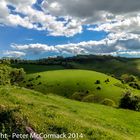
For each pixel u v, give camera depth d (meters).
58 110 37.31
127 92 94.94
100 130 29.61
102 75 198.88
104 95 168.75
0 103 27.44
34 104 32.66
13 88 54.59
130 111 68.38
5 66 72.00
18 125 22.25
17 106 27.06
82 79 190.38
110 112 60.09
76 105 57.81
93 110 56.50
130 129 43.88
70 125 27.03
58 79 195.75
